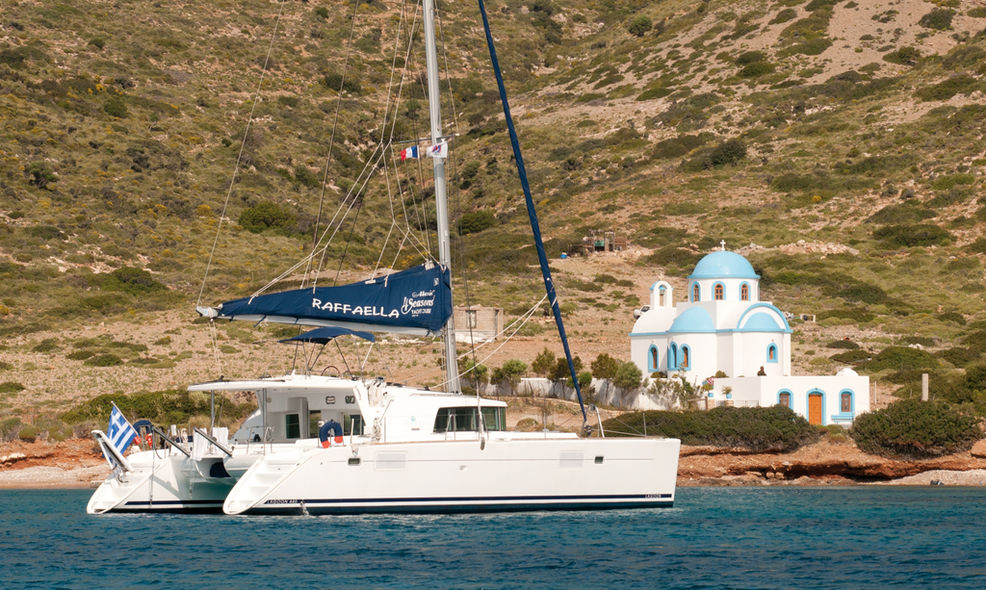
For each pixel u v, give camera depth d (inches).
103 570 4239.7
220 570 4195.4
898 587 4052.7
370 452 4980.3
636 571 4237.2
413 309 5064.0
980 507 6973.4
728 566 4394.7
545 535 4879.4
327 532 4923.7
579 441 5216.5
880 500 7549.2
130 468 5743.1
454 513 5068.9
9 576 4158.5
